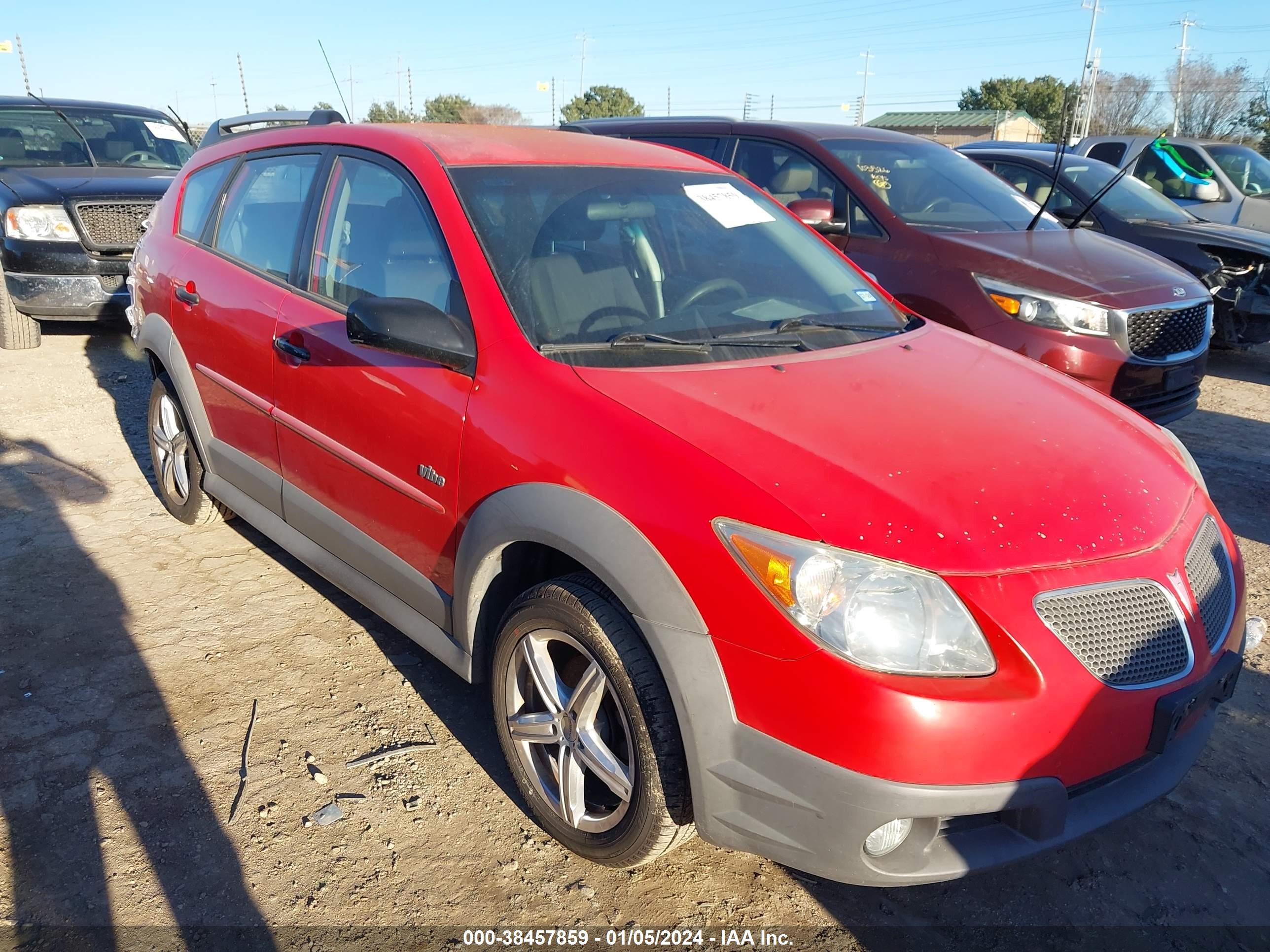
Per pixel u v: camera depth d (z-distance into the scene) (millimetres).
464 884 2375
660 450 2135
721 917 2320
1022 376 2883
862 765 1869
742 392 2412
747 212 3428
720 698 1998
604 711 2340
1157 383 4953
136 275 4410
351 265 3092
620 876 2434
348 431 2941
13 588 3740
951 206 5773
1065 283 4891
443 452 2570
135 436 5617
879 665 1876
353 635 3508
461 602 2576
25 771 2705
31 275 7285
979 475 2176
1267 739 3092
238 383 3537
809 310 3088
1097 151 10969
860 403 2443
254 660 3314
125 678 3178
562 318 2629
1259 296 8047
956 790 1880
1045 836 2000
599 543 2135
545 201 2953
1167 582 2150
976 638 1915
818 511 1973
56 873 2346
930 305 5203
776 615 1917
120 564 3984
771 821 1990
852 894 2418
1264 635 3676
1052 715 1929
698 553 2006
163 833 2492
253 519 3623
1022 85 62219
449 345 2537
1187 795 2832
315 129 3562
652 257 2984
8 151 8344
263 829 2525
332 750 2855
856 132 6238
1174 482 2449
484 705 3115
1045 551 2035
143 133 9227
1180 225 8320
